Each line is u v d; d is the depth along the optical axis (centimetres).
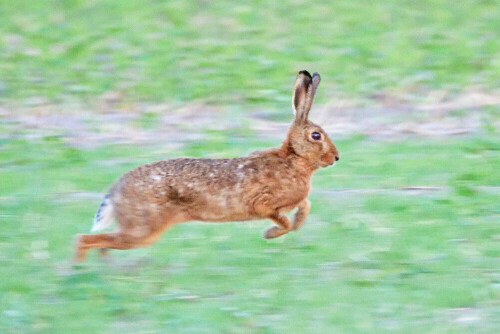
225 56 3488
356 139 2592
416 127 2744
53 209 1934
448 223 1817
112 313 1398
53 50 3562
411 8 3919
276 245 1706
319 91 3147
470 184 2100
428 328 1341
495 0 3975
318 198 1995
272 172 1593
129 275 1560
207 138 2636
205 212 1578
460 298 1444
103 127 2780
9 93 3141
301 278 1542
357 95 3102
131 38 3659
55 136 2647
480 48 3503
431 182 2128
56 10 3947
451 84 3181
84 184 2142
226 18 3850
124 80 3275
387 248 1677
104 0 4012
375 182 2133
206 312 1397
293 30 3731
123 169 2292
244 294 1473
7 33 3728
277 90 3158
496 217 1858
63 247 1692
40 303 1438
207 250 1684
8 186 2127
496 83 3170
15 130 2725
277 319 1381
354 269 1586
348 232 1772
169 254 1666
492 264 1597
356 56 3469
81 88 3195
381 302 1438
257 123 2836
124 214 1544
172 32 3716
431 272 1563
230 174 1573
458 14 3847
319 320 1374
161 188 1541
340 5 3956
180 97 3114
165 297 1461
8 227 1814
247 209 1595
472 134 2636
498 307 1420
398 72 3306
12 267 1591
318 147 1619
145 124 2820
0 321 1369
